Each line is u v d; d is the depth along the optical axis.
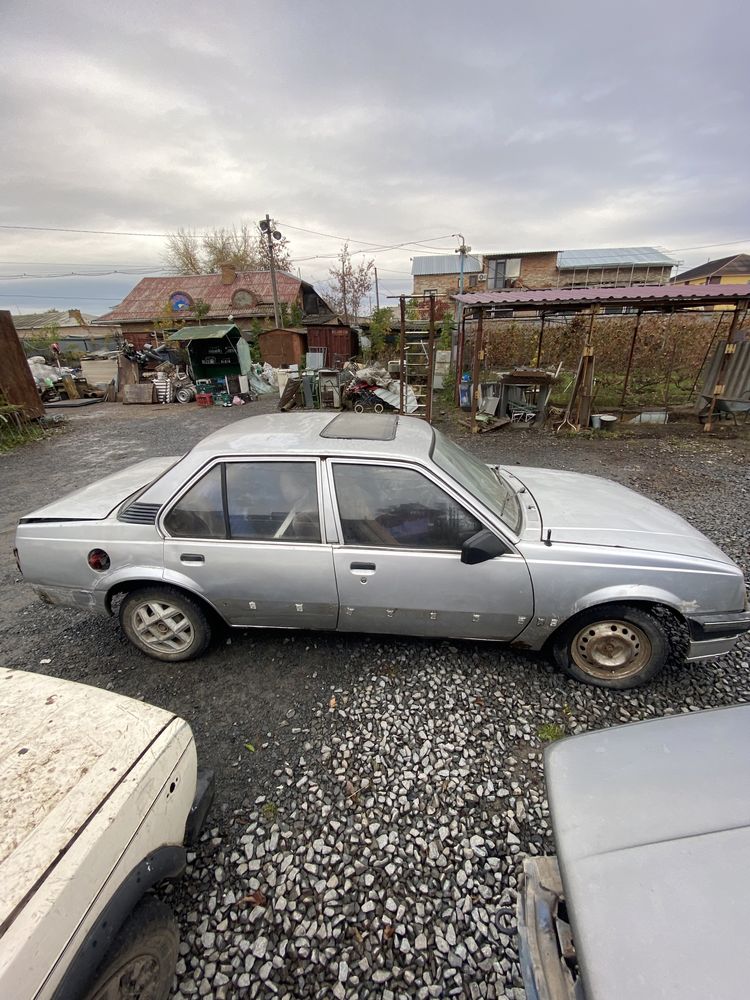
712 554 2.45
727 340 9.05
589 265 28.83
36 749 1.31
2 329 10.10
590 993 0.85
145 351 18.17
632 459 7.32
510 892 1.69
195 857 1.81
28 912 0.94
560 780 1.31
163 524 2.58
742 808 1.09
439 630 2.60
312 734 2.34
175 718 1.49
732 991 0.78
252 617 2.70
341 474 2.49
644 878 0.99
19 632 3.19
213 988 1.44
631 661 2.53
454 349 14.37
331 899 1.68
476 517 2.41
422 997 1.42
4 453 8.67
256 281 25.34
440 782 2.10
